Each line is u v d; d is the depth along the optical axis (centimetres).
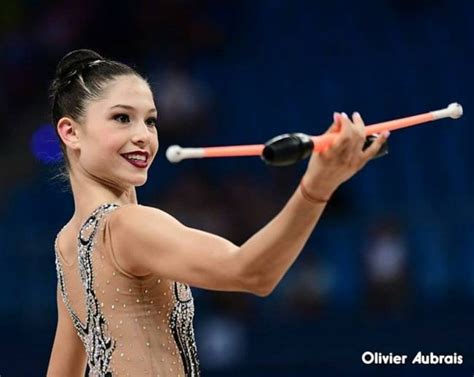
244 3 3978
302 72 3709
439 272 2802
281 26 3891
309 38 3809
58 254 1076
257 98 3681
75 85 1031
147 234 916
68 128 1039
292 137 751
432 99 3475
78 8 3947
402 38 3666
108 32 3906
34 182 3609
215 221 3056
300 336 2745
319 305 2827
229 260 835
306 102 3634
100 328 994
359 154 769
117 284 974
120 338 980
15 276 3075
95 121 1011
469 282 2784
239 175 3256
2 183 3653
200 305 2866
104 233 973
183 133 3547
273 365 2684
